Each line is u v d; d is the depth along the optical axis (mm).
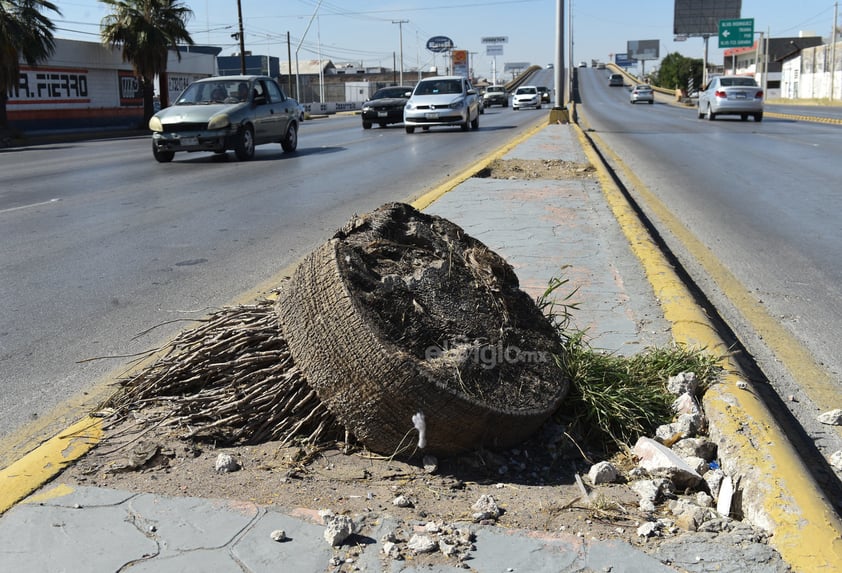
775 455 3295
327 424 3721
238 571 2645
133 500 3094
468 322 3713
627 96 93375
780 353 5137
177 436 3674
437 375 3330
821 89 75125
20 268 7520
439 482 3359
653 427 3881
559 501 3221
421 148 20844
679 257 8000
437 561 2707
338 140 25062
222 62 92062
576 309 5113
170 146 17938
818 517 2867
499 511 3076
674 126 30750
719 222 9945
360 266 3650
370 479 3359
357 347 3367
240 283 6828
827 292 6605
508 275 4254
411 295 3652
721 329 5371
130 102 47281
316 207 10984
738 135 25016
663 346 4707
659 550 2775
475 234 8117
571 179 12914
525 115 45031
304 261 3732
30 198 12398
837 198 11781
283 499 3143
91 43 43312
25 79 38969
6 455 3703
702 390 4082
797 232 9195
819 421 4098
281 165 17031
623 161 17594
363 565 2682
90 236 9078
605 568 2668
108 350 5184
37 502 3072
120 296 6473
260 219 10078
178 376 4031
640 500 3227
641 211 10812
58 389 4520
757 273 7281
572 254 7199
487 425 3434
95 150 24891
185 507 3043
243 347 4016
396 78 108812
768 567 2662
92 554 2729
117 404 4039
